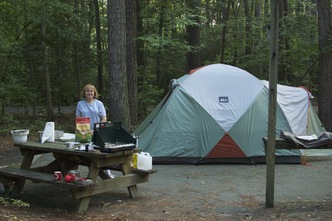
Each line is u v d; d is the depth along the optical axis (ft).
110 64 35.96
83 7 66.33
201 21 54.90
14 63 55.21
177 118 31.30
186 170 28.63
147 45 53.26
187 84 32.42
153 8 53.31
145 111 56.34
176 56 62.85
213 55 71.26
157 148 30.94
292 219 16.30
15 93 54.90
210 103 31.45
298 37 52.08
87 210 18.19
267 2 79.71
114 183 19.08
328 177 26.11
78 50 65.51
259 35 61.93
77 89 66.49
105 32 73.20
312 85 61.11
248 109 31.12
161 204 19.56
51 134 21.39
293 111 32.50
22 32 61.67
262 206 19.16
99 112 22.75
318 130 33.81
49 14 53.93
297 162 30.91
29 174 19.38
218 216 17.43
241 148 30.66
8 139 43.62
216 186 23.82
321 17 41.04
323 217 16.38
